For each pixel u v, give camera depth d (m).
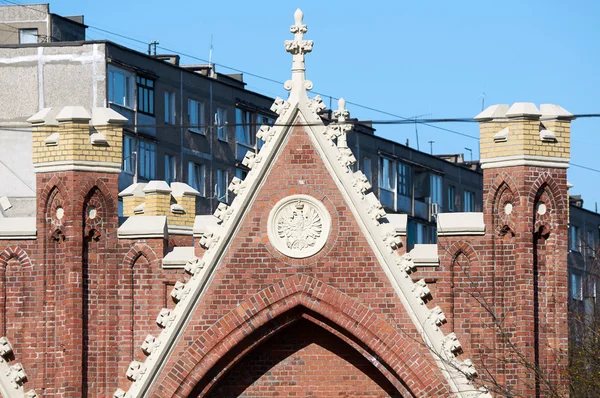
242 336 72.12
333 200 72.31
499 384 71.31
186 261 72.94
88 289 72.75
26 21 148.38
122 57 139.75
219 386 73.88
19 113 138.88
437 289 72.31
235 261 72.38
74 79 138.38
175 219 88.00
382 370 72.12
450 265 72.31
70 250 72.38
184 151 147.12
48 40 147.00
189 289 71.94
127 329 72.81
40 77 138.75
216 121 151.25
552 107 72.62
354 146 160.25
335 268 72.06
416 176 171.75
